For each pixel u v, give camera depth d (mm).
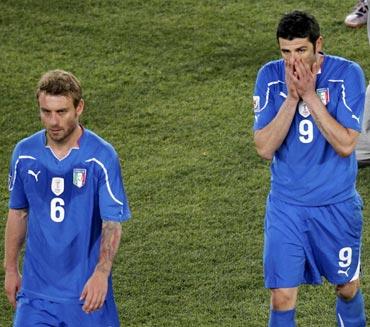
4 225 34031
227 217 33906
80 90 22781
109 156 23266
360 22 45562
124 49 45031
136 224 33656
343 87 24969
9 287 24000
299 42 23844
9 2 48375
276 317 25766
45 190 23422
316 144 25094
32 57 44719
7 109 41156
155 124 39844
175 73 43250
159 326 28562
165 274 31016
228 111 40469
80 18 47250
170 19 47062
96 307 22922
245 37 45531
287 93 25016
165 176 36438
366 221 33531
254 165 36938
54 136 22688
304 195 25391
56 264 23672
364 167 36562
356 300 26922
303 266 25844
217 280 30609
